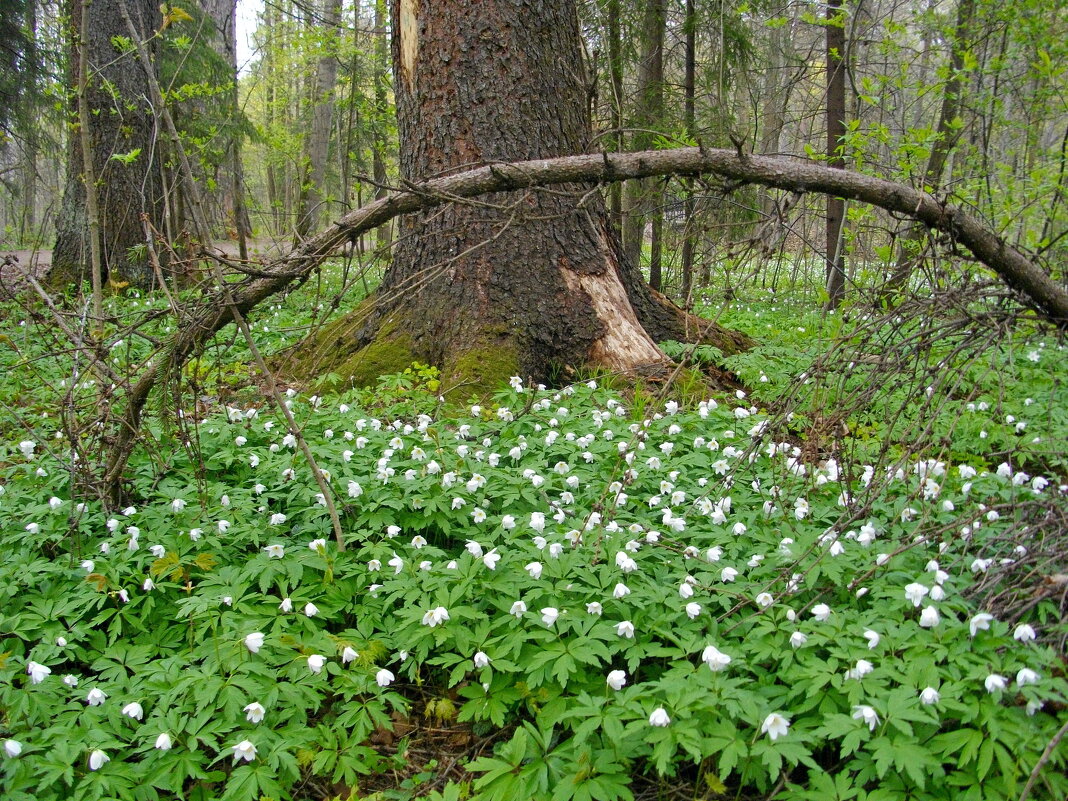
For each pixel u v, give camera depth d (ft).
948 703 8.27
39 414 20.11
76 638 11.14
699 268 13.17
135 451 16.51
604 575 11.07
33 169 49.98
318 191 56.90
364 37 60.70
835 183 12.56
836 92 35.01
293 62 68.44
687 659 9.53
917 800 7.93
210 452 16.76
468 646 10.46
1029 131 29.27
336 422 17.89
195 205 30.01
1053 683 8.18
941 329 12.01
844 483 13.93
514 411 18.65
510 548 12.94
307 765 10.10
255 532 13.33
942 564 11.28
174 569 11.55
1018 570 10.27
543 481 14.47
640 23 38.55
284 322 31.27
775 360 24.54
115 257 40.75
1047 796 7.72
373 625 11.55
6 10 48.91
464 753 10.32
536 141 22.29
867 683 8.72
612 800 8.23
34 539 13.07
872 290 12.59
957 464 17.03
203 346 13.51
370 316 23.86
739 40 37.42
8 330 26.22
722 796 9.00
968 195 23.62
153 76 27.48
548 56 22.49
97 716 9.62
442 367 21.98
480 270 22.20
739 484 14.49
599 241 23.59
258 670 10.16
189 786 9.46
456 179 13.66
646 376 22.13
